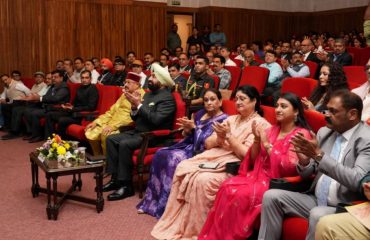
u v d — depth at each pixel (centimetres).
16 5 975
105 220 366
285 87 480
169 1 1224
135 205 402
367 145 242
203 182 320
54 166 372
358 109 249
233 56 1028
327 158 238
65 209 391
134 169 424
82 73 626
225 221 289
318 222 228
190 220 325
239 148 331
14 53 979
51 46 1021
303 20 1401
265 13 1346
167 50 1040
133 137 430
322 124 305
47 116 636
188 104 501
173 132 432
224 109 400
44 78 802
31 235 336
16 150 625
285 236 260
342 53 643
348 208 228
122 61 725
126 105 488
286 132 308
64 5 1030
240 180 302
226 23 1282
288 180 273
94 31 1074
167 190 370
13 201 413
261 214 265
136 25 1131
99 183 382
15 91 764
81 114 579
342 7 1318
